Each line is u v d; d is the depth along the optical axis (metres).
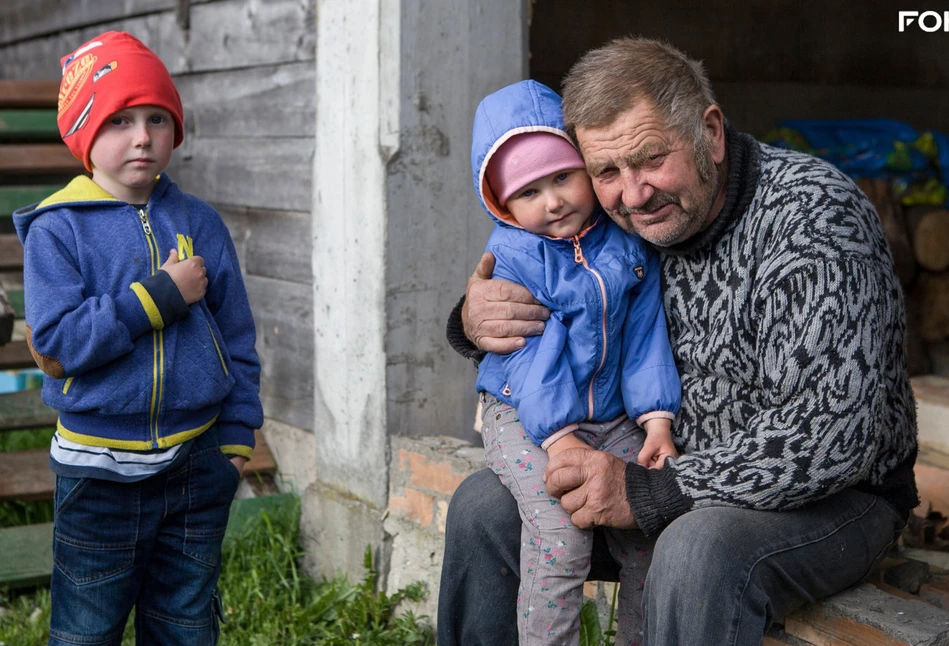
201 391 2.36
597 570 2.36
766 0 5.41
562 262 2.22
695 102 2.05
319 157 3.55
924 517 3.13
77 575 2.36
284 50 3.86
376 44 3.24
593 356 2.20
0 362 4.02
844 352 1.94
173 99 2.39
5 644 3.08
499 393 2.30
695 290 2.21
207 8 4.34
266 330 4.14
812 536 2.00
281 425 4.11
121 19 5.12
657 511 2.00
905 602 2.06
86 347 2.19
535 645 2.13
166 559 2.46
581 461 2.06
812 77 5.62
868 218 2.10
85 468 2.29
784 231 2.06
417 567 3.26
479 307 2.25
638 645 2.27
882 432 2.14
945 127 6.07
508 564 2.27
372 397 3.38
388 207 3.26
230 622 3.27
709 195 2.10
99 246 2.31
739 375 2.13
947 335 4.71
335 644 3.15
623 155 2.04
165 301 2.28
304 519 3.75
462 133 3.34
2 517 3.88
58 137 5.05
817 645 2.12
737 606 1.88
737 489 1.96
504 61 3.38
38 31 6.16
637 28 5.11
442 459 3.13
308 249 3.84
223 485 2.47
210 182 4.42
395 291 3.31
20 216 2.34
